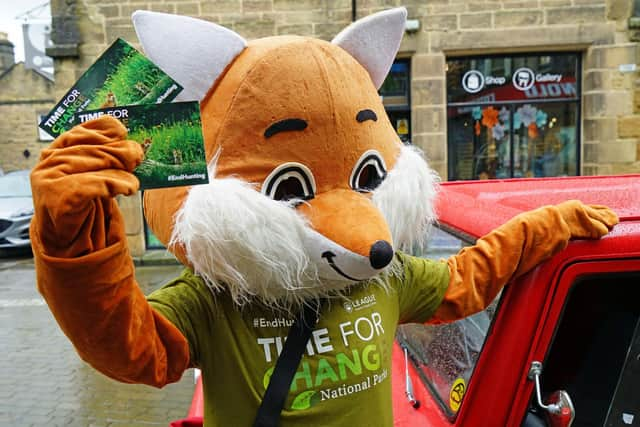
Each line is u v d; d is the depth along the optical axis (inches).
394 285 52.0
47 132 36.4
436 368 61.0
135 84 37.0
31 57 445.1
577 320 56.4
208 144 43.8
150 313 39.0
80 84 36.4
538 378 47.8
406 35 293.6
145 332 38.2
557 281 48.5
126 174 33.1
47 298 33.9
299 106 42.9
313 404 44.0
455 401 53.4
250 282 42.8
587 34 290.8
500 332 49.7
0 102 768.9
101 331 34.7
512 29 291.6
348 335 46.3
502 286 50.7
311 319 45.4
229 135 43.2
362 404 45.7
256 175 42.9
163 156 36.5
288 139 43.0
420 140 301.3
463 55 303.4
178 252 44.8
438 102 298.4
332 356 45.2
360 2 293.1
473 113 311.3
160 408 147.8
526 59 305.1
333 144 43.9
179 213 41.9
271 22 295.4
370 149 46.3
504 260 49.5
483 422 49.1
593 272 48.5
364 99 47.0
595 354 57.1
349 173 45.4
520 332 48.5
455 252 64.2
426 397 59.0
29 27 441.4
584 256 48.4
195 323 44.6
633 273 48.6
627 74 293.0
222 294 45.4
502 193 71.6
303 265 42.4
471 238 58.7
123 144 33.3
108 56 36.4
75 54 293.3
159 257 300.2
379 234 42.4
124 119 35.8
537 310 48.5
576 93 307.4
